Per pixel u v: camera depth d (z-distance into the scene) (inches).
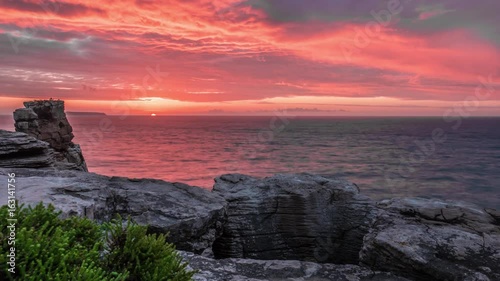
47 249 122.7
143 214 411.5
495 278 296.8
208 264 325.7
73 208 335.9
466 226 408.2
